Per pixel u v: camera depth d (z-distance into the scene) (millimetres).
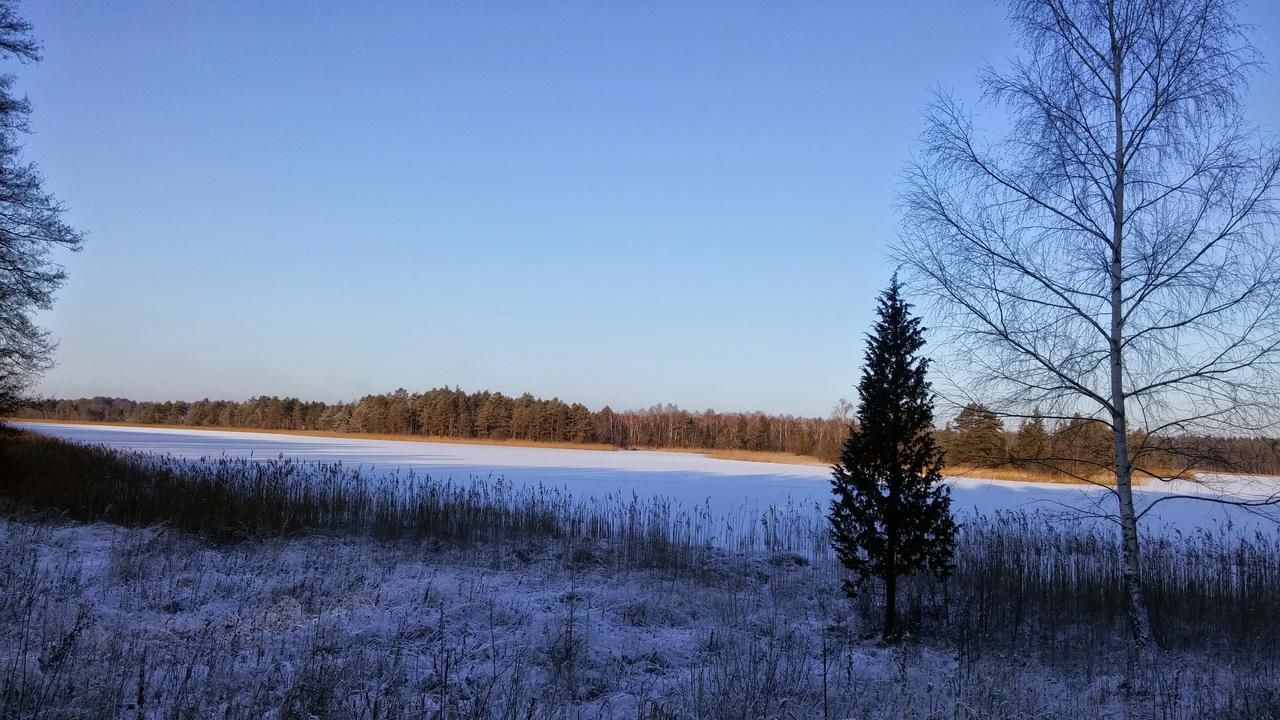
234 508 15766
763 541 18609
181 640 7887
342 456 50375
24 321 21516
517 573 13398
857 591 12906
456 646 8328
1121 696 8055
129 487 17484
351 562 12844
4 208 20562
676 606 11281
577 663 7965
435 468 41125
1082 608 11977
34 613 8094
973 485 34000
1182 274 9531
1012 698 7270
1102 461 10688
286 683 6605
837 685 7715
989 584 12766
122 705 5980
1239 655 10078
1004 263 10273
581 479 36906
